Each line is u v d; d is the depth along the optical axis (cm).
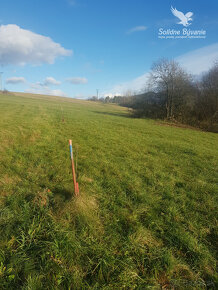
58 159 602
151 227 300
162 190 434
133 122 2225
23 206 315
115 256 235
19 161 552
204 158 754
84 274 208
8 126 1153
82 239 253
